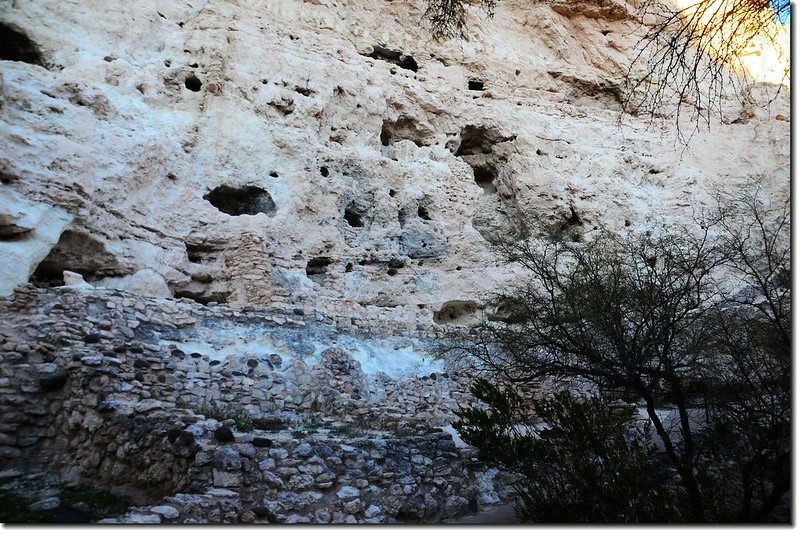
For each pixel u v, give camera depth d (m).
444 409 10.06
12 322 7.93
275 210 13.02
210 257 11.98
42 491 6.16
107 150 11.09
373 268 13.87
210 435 6.34
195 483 5.80
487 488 7.41
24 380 7.15
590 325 7.77
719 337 7.85
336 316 11.03
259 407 8.50
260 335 9.84
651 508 5.32
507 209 17.31
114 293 8.85
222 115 13.18
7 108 10.21
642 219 17.84
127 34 12.98
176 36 13.71
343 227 13.91
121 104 11.91
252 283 11.33
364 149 15.17
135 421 6.59
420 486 6.89
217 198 12.98
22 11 11.86
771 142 20.55
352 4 17.16
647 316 7.05
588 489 5.42
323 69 15.20
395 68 16.86
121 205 10.97
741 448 6.44
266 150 13.38
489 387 6.45
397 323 11.62
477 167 18.17
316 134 14.43
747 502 5.66
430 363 11.22
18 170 9.74
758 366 7.27
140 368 7.86
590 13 21.19
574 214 17.19
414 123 16.72
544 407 6.43
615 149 19.08
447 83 17.53
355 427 8.34
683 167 19.55
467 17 18.70
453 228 15.37
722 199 18.75
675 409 10.08
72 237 10.30
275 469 6.25
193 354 8.72
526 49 19.92
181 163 12.19
